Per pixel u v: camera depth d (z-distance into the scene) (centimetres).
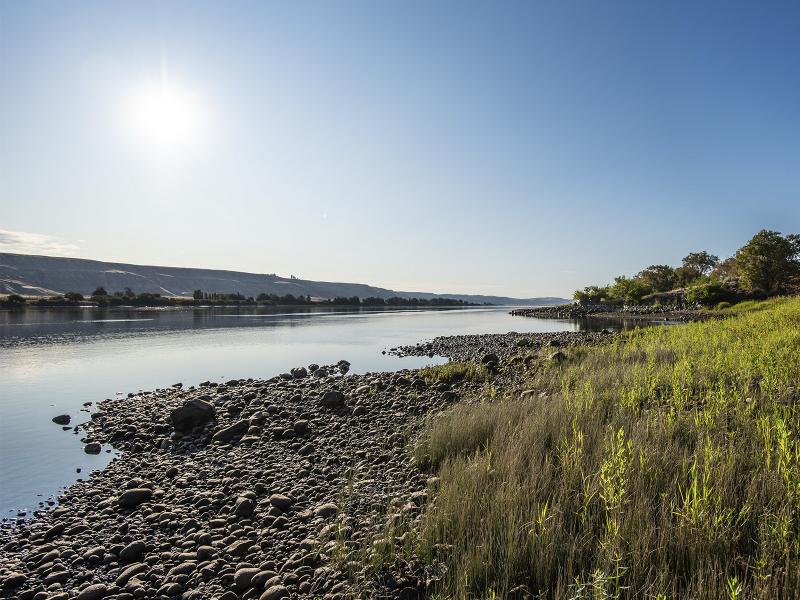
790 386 869
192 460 984
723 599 341
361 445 989
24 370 2359
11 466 977
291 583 490
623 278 10656
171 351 3189
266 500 732
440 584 430
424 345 3541
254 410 1344
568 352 1892
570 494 532
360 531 573
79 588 528
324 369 2256
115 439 1176
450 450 795
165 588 507
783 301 5178
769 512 431
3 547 634
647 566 398
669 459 566
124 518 710
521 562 429
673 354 1462
